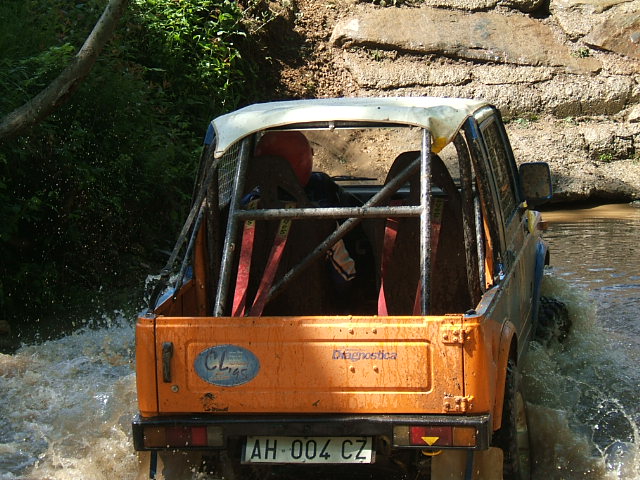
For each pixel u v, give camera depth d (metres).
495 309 4.27
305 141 5.10
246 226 4.60
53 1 10.08
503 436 4.26
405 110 4.46
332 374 3.97
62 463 4.99
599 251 11.05
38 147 8.40
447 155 10.96
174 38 12.72
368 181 6.08
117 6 7.07
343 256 4.89
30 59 8.31
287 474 4.65
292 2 16.62
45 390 6.27
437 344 3.90
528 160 14.76
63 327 7.84
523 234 5.79
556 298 7.40
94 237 9.10
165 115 11.61
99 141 9.38
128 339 7.54
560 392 6.00
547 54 16.39
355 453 3.96
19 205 7.90
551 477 4.75
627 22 16.52
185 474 4.30
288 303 4.73
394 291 4.68
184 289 4.83
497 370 4.17
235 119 4.62
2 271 8.01
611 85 16.09
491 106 5.66
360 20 16.56
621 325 7.88
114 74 9.66
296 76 15.73
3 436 5.52
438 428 3.86
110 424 5.59
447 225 4.77
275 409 4.02
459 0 17.09
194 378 4.06
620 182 14.74
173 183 10.45
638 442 5.27
